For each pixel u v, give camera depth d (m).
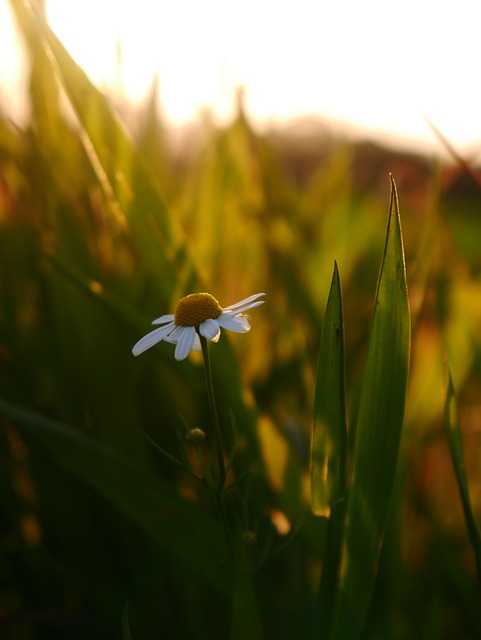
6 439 0.23
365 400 0.15
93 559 0.22
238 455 0.19
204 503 0.21
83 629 0.21
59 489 0.22
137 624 0.20
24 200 0.24
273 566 0.20
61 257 0.23
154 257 0.20
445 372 0.16
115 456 0.18
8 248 0.24
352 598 0.16
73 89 0.20
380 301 0.15
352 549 0.16
